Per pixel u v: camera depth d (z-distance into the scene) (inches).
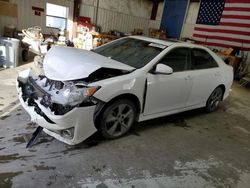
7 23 302.8
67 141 94.0
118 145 106.8
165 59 122.0
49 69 100.0
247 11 338.6
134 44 134.2
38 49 243.9
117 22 461.4
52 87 97.7
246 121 170.1
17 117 117.6
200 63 145.6
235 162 111.0
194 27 424.5
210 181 93.0
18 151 91.2
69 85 91.5
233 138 137.6
